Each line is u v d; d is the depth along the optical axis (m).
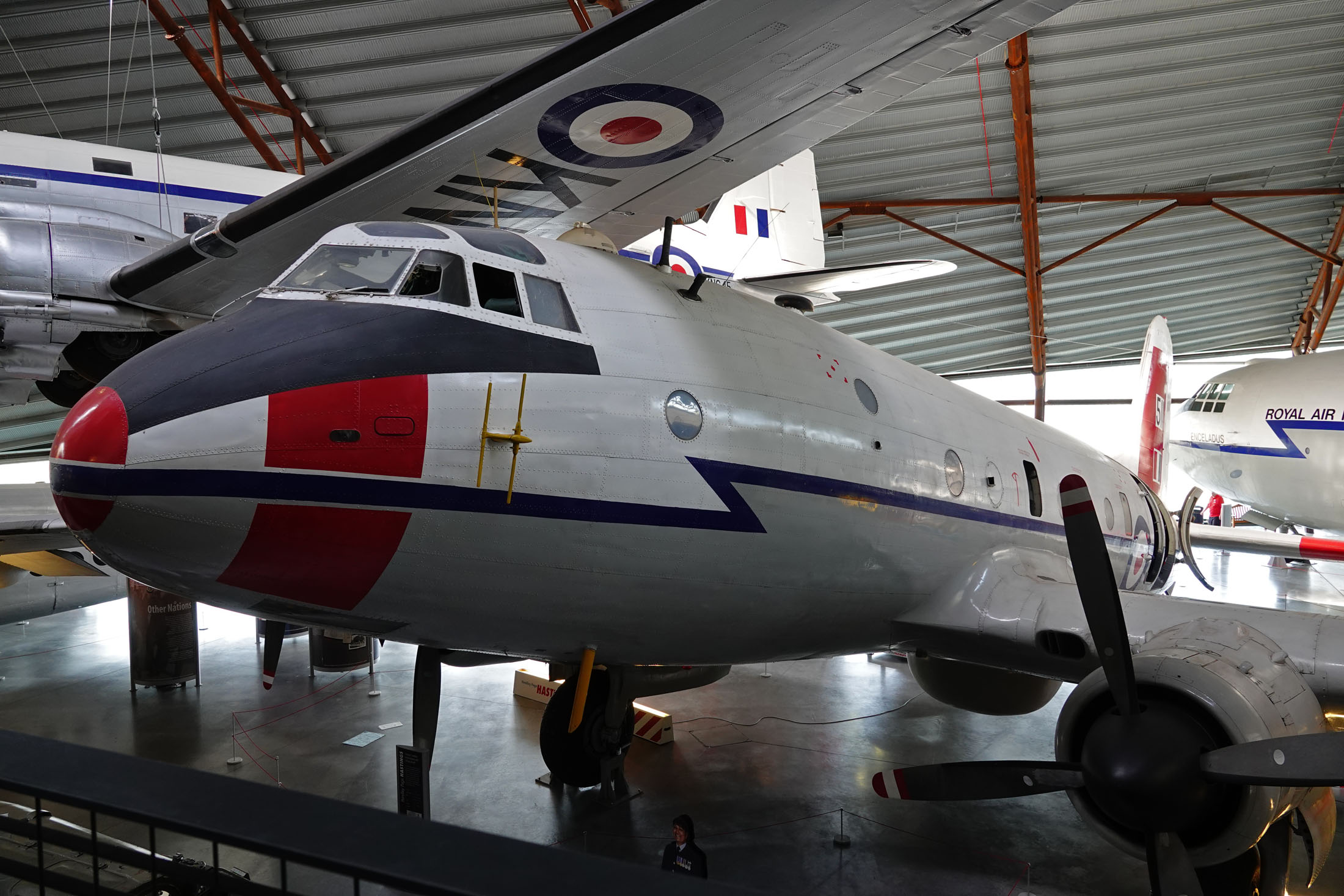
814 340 6.53
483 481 4.58
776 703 11.24
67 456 4.03
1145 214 24.12
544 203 9.12
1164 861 4.62
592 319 5.19
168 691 11.34
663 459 5.11
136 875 4.59
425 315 4.73
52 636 14.55
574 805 7.93
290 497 4.21
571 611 5.15
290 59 16.05
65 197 11.29
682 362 5.36
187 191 12.05
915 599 6.93
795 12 6.26
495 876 1.20
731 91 7.25
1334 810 5.23
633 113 7.49
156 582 4.44
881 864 6.88
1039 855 7.06
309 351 4.43
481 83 17.00
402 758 6.30
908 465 6.64
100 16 14.25
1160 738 4.64
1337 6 18.39
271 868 6.46
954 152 21.38
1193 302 27.89
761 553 5.56
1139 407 15.09
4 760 1.57
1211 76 19.97
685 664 6.12
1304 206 25.00
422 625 4.98
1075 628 6.29
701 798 8.16
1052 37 18.42
